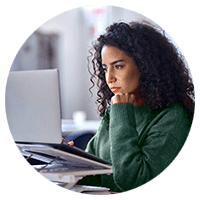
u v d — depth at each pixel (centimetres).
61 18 272
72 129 211
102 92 177
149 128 141
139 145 139
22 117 107
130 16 205
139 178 131
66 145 102
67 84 279
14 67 274
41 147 109
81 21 269
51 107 102
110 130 140
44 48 280
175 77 151
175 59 154
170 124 136
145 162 132
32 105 104
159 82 149
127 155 132
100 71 175
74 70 278
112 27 161
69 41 278
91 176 151
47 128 103
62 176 106
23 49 277
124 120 139
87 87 274
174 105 143
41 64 282
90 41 267
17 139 110
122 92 155
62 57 281
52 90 101
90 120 261
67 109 272
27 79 105
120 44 154
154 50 152
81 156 105
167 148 133
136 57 153
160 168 132
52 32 279
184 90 150
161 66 152
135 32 155
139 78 154
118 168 133
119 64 155
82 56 276
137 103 153
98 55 173
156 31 157
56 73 101
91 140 168
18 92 107
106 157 154
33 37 278
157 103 147
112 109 143
